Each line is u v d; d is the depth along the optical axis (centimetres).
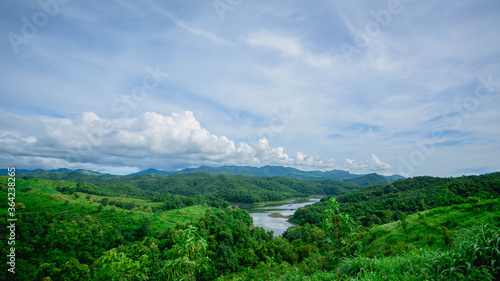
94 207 10488
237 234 6012
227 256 4462
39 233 6262
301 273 1178
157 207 13112
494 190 6003
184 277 554
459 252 438
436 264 468
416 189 10019
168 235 7006
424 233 1680
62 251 5838
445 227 1572
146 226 8212
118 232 7731
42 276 4616
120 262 704
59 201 10188
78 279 4550
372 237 2208
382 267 636
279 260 4303
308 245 4412
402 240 1728
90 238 6781
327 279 764
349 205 9825
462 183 7131
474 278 379
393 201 8300
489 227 455
